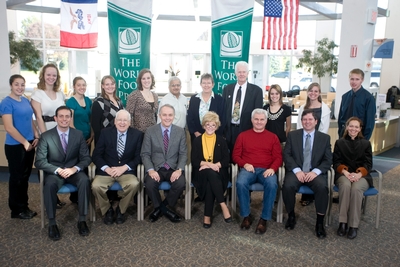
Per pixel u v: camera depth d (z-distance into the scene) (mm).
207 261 2881
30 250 3012
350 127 3572
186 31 14297
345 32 5562
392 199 4352
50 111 3693
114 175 3461
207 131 3643
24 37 13938
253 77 15250
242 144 3758
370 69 5699
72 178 3389
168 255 2973
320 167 3500
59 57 14500
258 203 4195
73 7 5164
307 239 3283
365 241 3248
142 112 3951
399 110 10133
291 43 5520
